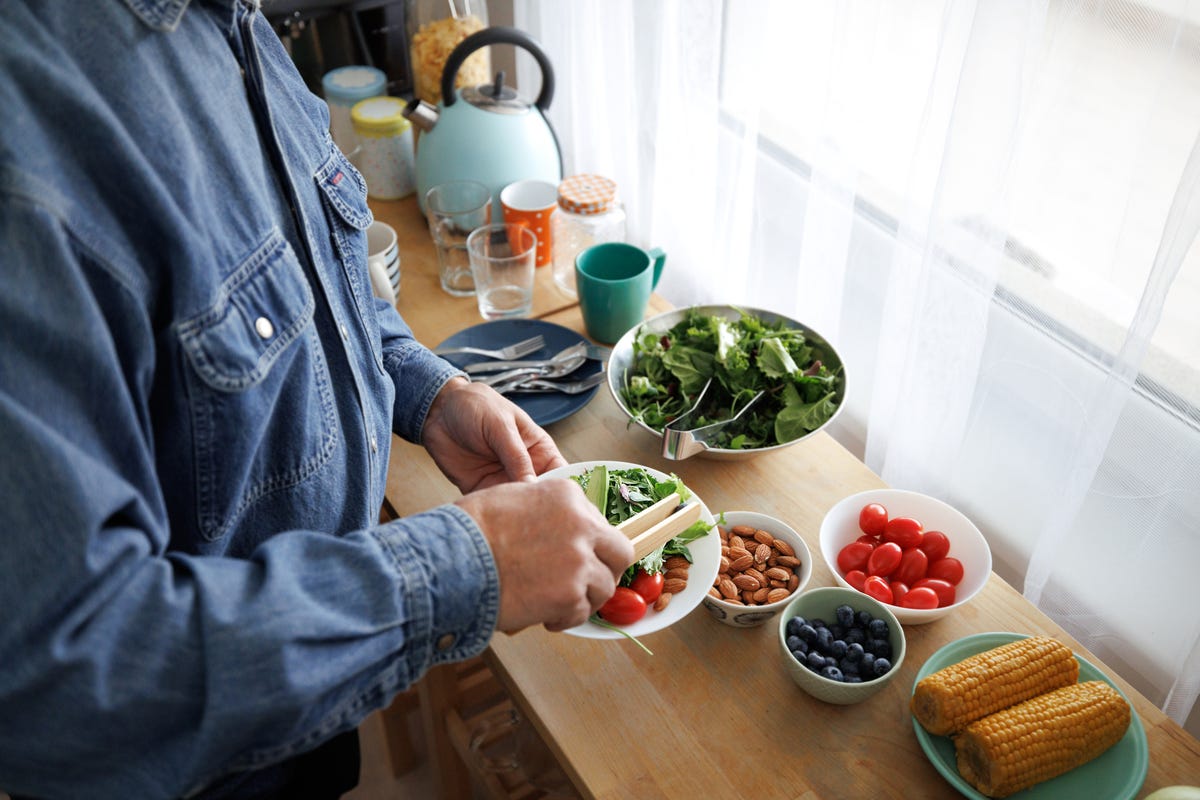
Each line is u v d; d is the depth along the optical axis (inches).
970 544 40.3
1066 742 31.6
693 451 43.0
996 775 30.8
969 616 38.5
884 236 51.4
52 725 20.7
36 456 19.5
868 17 44.7
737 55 52.5
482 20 69.1
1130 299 39.7
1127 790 31.6
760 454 43.1
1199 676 41.7
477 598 25.7
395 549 25.0
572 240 57.9
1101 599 47.0
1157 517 42.6
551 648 37.1
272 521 30.5
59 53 21.5
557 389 49.0
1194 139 35.2
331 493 31.7
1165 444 40.7
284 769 33.7
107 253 21.7
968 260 42.6
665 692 35.5
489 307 56.0
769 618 37.4
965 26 39.9
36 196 20.1
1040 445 47.0
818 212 51.2
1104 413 39.5
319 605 23.4
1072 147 39.4
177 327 23.9
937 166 43.5
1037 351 44.7
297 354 28.3
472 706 62.6
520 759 54.2
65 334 20.4
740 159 55.4
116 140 21.7
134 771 22.0
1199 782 32.7
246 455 26.9
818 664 34.4
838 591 36.7
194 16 25.7
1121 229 38.8
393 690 25.8
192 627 22.0
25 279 19.9
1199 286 36.9
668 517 35.9
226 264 25.7
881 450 53.4
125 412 22.0
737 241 58.6
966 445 50.7
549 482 28.6
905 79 46.5
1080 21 36.8
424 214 64.5
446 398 38.4
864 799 32.2
